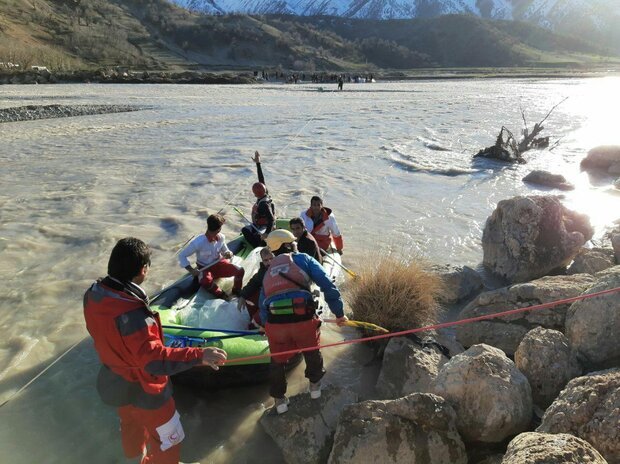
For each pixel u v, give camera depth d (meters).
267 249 4.61
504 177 13.27
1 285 6.99
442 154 16.44
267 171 14.12
